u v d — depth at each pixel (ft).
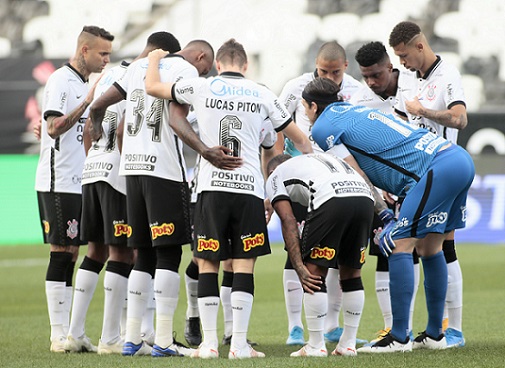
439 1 260.62
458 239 197.88
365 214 65.00
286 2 260.01
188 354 68.18
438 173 64.28
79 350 74.13
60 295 76.54
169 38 74.69
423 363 57.93
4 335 87.25
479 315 95.86
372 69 76.02
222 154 64.08
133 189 68.69
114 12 263.08
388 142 65.87
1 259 176.65
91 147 73.61
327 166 65.82
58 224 77.46
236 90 65.36
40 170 78.48
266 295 125.49
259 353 66.39
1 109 204.64
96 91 73.72
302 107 83.35
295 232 65.16
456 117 71.97
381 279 79.10
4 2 265.13
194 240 65.92
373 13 261.24
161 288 67.15
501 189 196.03
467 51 255.29
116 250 72.49
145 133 68.39
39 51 263.29
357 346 76.07
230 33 255.09
